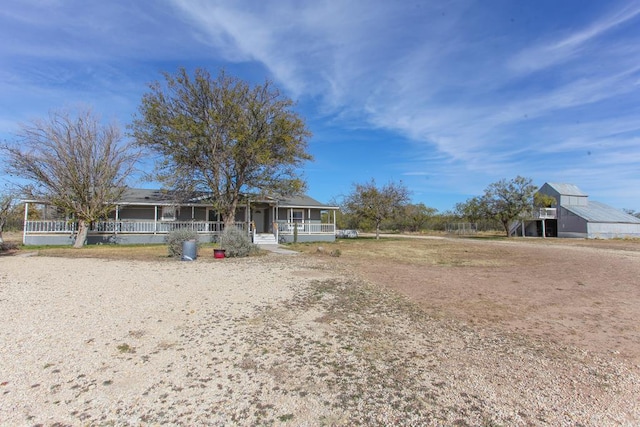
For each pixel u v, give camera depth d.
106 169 18.95
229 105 20.25
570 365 4.10
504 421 2.87
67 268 10.75
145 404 3.03
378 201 32.34
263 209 28.62
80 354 4.07
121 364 3.83
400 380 3.59
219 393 3.25
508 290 8.62
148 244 21.80
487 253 19.33
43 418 2.78
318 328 5.27
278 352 4.28
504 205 39.97
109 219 22.19
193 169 21.27
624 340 5.05
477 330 5.40
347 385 3.46
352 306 6.66
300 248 20.47
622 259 16.23
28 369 3.65
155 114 20.00
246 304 6.57
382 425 2.78
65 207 18.53
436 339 4.92
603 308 6.93
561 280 10.23
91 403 3.02
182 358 4.03
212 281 8.80
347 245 24.33
